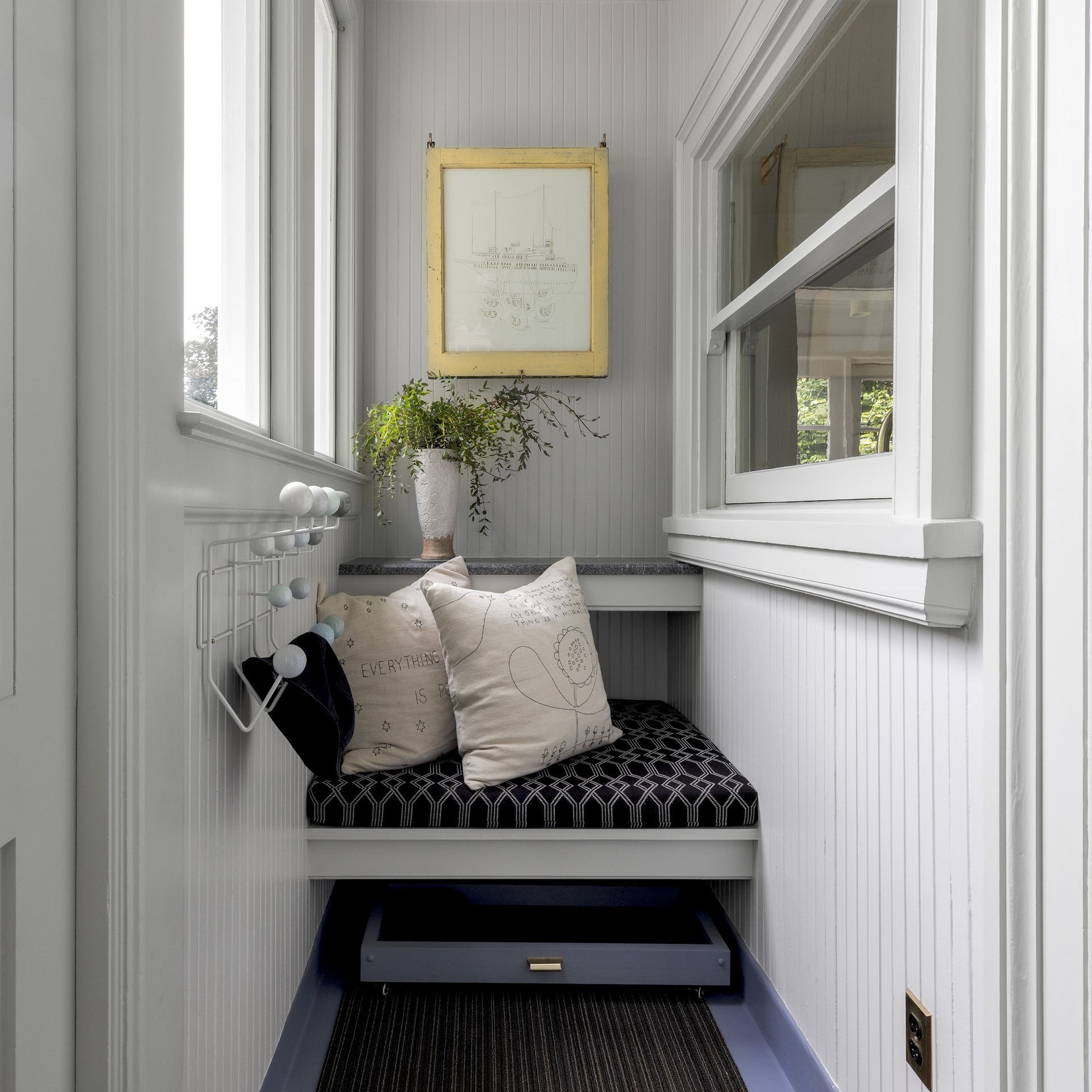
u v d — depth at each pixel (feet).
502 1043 5.15
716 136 6.73
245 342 4.88
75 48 2.52
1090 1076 2.54
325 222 7.17
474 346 7.98
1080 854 2.57
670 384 8.24
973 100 3.16
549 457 8.22
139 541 2.69
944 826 3.25
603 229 7.94
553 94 8.16
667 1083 4.81
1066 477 2.63
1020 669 2.82
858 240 4.32
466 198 7.95
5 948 2.20
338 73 7.46
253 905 4.19
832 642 4.31
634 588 7.12
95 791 2.56
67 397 2.48
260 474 4.16
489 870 5.56
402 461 8.16
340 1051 5.05
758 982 5.39
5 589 2.16
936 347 3.16
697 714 7.20
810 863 4.59
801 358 5.23
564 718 5.82
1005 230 2.88
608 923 6.40
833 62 4.60
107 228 2.54
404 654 5.94
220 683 3.63
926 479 3.21
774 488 5.72
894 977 3.65
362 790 5.46
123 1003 2.65
